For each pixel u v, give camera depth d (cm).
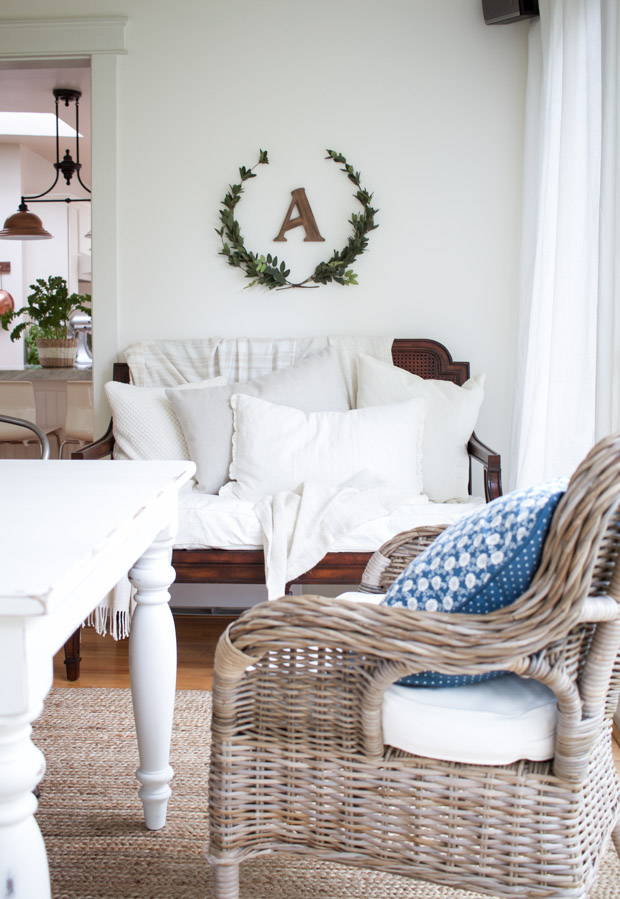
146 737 175
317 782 119
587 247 254
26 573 84
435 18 327
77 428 466
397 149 332
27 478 153
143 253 343
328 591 346
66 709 246
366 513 258
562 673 106
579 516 97
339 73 331
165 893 159
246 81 334
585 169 261
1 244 739
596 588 108
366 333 338
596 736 111
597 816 120
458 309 335
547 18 293
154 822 180
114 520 112
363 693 113
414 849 116
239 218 338
